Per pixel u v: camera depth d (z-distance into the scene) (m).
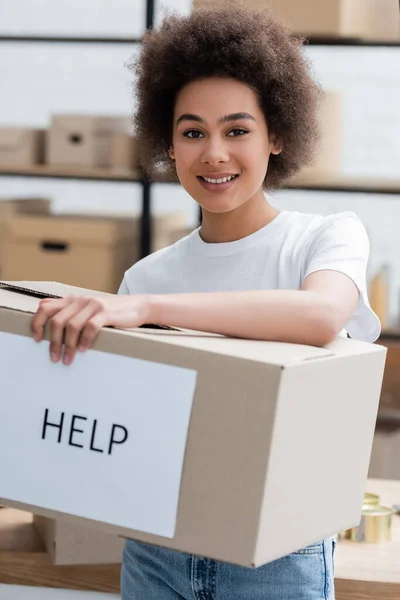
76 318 1.23
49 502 1.27
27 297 1.42
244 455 1.15
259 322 1.31
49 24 5.02
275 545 1.20
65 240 4.41
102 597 1.93
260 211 1.67
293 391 1.16
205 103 1.57
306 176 4.22
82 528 1.92
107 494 1.23
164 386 1.19
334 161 4.24
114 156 4.55
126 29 4.97
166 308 1.30
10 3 5.03
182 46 1.60
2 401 1.29
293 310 1.33
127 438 1.22
